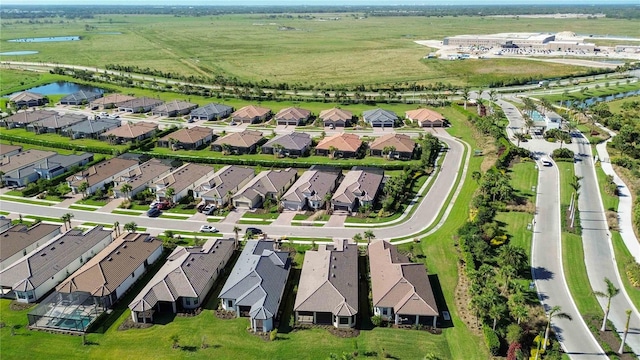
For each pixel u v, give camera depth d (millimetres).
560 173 142750
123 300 87812
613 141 164250
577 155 157375
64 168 147750
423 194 132000
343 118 197125
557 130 173875
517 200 124500
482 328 78750
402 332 79312
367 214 120562
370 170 144000
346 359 68938
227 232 112812
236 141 167750
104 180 137625
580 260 98375
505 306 78750
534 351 73375
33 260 92688
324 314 81938
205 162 157250
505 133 180750
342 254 95688
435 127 193625
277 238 109688
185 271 88438
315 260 95812
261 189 130625
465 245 100000
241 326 81000
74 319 81938
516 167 146875
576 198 122250
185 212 123125
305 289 85625
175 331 79688
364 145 172875
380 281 87625
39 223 110438
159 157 159875
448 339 77438
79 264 98375
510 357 71688
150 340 77625
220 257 96625
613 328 78562
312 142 176375
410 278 86375
